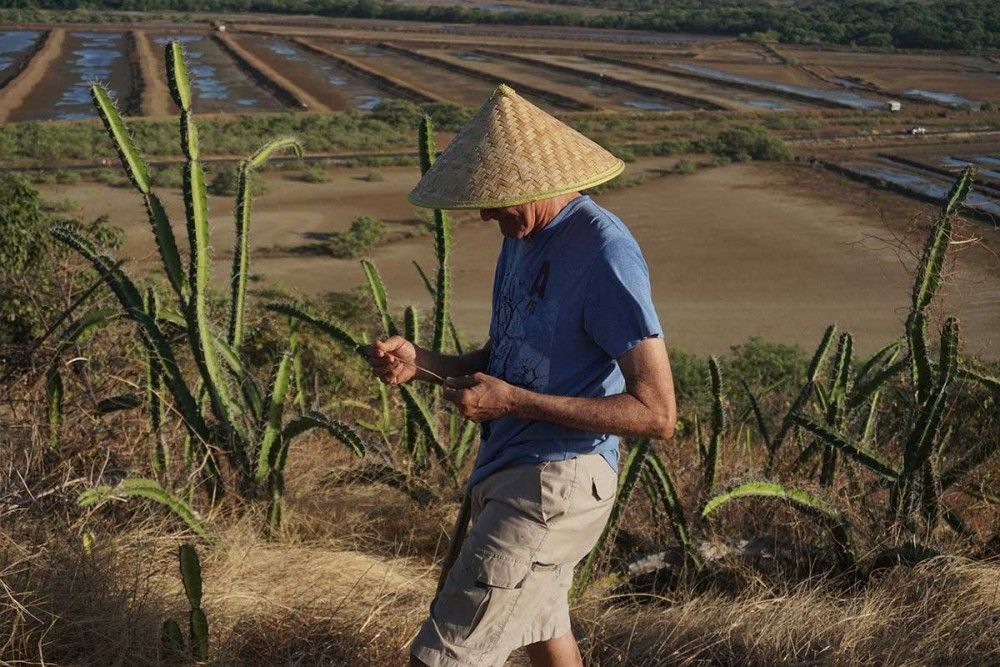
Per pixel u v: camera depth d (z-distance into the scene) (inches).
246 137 2273.6
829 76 4183.1
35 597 111.0
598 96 3344.0
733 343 1066.1
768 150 2237.9
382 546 154.6
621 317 94.6
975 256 1157.7
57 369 151.0
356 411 229.6
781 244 1477.6
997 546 154.0
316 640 119.1
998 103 3454.7
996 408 172.1
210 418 179.2
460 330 1008.9
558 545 99.8
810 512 145.4
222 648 113.7
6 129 2169.0
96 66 3481.8
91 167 1904.5
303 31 5241.1
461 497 166.7
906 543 144.8
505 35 5590.6
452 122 2576.3
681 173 2038.6
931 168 2178.9
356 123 2500.0
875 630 126.1
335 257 1344.7
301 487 164.2
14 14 5295.3
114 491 126.8
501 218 100.2
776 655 121.9
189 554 106.5
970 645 123.3
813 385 174.1
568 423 94.9
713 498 136.7
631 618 131.3
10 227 314.5
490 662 99.3
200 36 4736.7
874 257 1401.3
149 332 149.3
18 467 140.9
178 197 1549.0
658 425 94.3
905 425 157.2
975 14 6176.2
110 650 109.2
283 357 146.6
